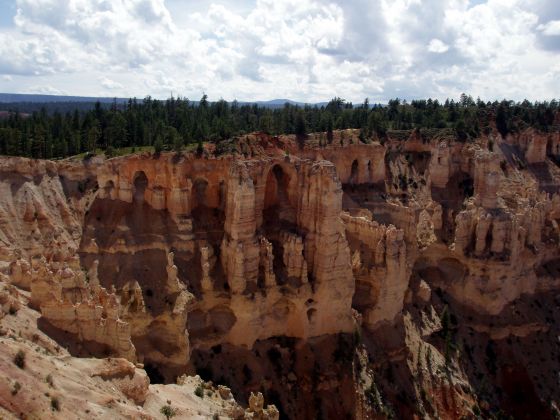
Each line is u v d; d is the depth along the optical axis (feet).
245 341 256.11
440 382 286.05
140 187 278.05
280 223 283.79
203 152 289.33
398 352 286.25
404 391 274.16
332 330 272.51
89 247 256.73
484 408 290.15
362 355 272.51
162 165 271.69
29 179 276.21
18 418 123.03
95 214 270.05
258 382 247.70
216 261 265.34
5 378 129.39
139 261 255.29
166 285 248.11
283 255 269.64
